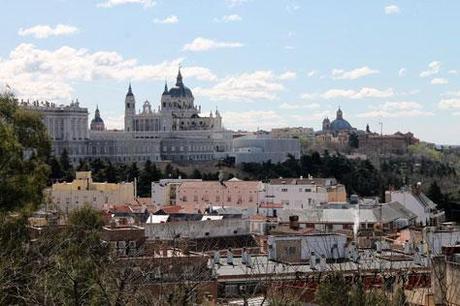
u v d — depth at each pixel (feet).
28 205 388.78
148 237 502.79
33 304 208.03
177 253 324.80
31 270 248.11
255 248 538.47
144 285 206.08
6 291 232.73
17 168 393.09
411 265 349.82
